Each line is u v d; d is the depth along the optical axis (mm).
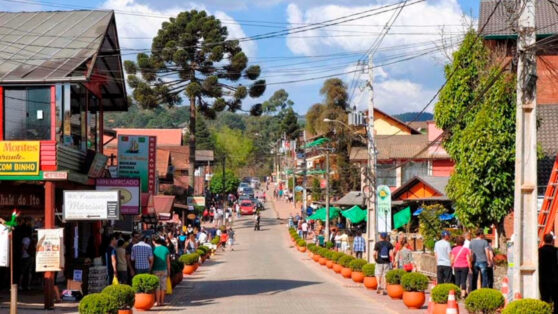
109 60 28188
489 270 21172
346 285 29656
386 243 25562
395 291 23375
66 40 23656
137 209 26109
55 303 21641
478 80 30109
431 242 36531
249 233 81625
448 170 62312
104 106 31422
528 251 14984
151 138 34438
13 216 17812
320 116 99375
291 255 54844
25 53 23000
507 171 28375
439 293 17938
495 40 35500
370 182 34375
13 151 21406
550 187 21078
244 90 63969
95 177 26344
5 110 21844
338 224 75188
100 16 25531
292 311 19953
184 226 62469
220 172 128250
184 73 62844
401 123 81438
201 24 62719
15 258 24922
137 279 20500
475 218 29266
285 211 111562
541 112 34406
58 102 21891
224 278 34219
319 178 96688
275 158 184875
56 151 21422
